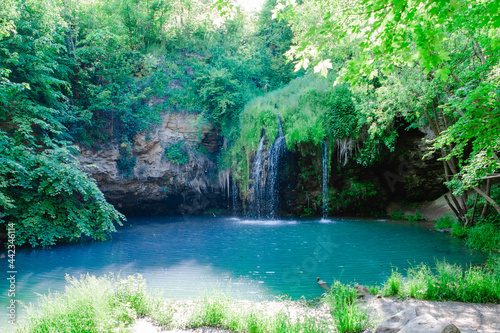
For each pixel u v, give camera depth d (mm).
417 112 12844
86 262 9859
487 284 6113
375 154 18312
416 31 3576
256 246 11883
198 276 8250
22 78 14508
